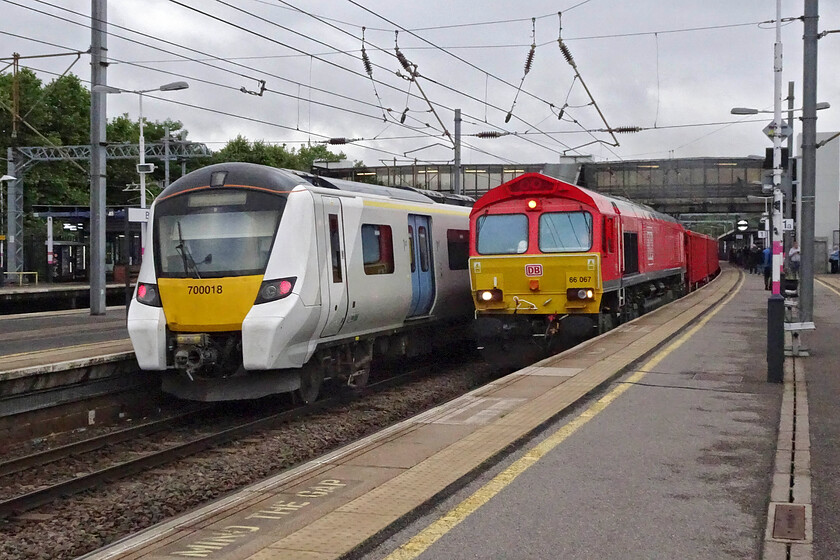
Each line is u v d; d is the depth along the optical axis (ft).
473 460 25.59
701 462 25.38
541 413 32.27
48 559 24.58
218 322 41.34
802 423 30.42
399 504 21.36
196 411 45.21
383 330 51.98
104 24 82.99
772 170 70.69
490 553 18.10
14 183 153.89
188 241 42.70
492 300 57.82
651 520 20.15
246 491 23.65
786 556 17.71
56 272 181.47
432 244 58.85
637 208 76.54
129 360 45.03
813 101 49.47
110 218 162.71
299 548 18.35
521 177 57.36
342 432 41.11
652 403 34.37
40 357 46.57
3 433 38.11
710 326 64.80
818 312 79.71
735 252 286.46
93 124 84.58
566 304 56.18
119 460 35.96
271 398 48.70
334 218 44.80
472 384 56.18
